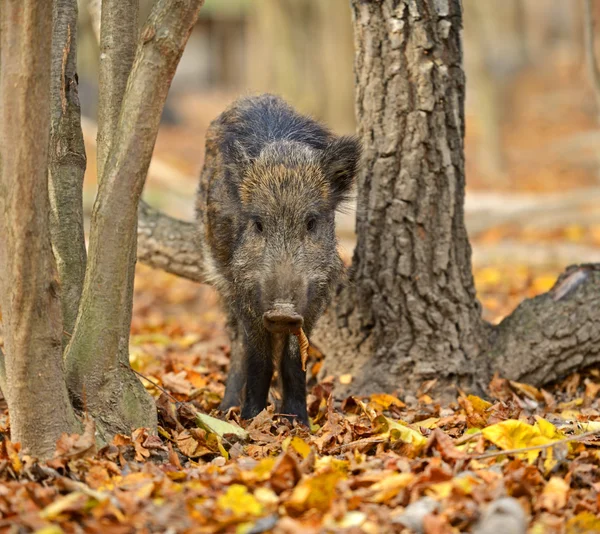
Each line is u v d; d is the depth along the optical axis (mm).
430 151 11078
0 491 6828
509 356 11555
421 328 11352
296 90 44281
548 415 10289
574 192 29234
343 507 6672
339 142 10531
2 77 7012
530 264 22312
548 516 6867
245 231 10109
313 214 10094
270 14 44469
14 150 7086
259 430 9453
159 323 17969
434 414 10328
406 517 6539
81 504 6668
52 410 7707
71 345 8273
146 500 6777
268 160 10273
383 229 11328
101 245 8008
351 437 9000
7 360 7629
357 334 11734
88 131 28641
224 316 11695
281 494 7180
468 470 7699
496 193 32500
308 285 9781
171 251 13180
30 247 7293
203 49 80750
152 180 30984
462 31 11203
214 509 6676
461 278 11438
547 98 54906
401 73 11039
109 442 8211
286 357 10195
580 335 11461
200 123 58344
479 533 6281
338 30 40312
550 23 72625
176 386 11352
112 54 8555
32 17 6867
